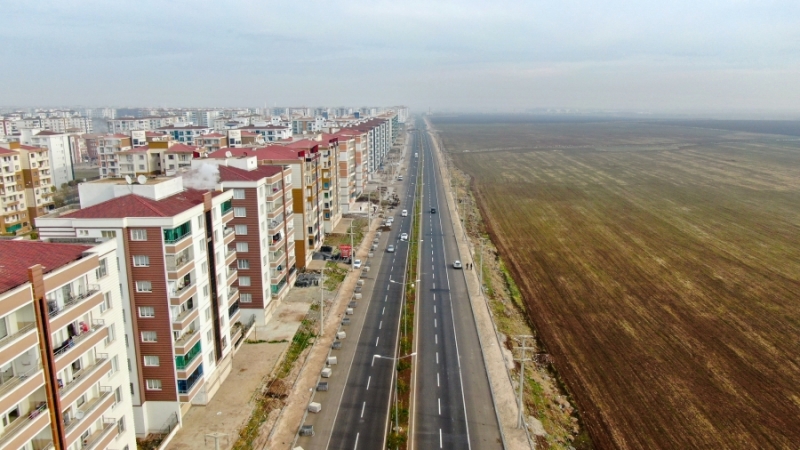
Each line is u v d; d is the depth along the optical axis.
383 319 97.62
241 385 74.38
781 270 125.56
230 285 79.62
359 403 70.38
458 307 103.56
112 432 50.53
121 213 59.09
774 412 69.75
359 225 166.62
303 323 94.69
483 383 75.69
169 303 60.97
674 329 94.25
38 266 40.84
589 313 101.56
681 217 179.75
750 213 185.25
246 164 97.19
